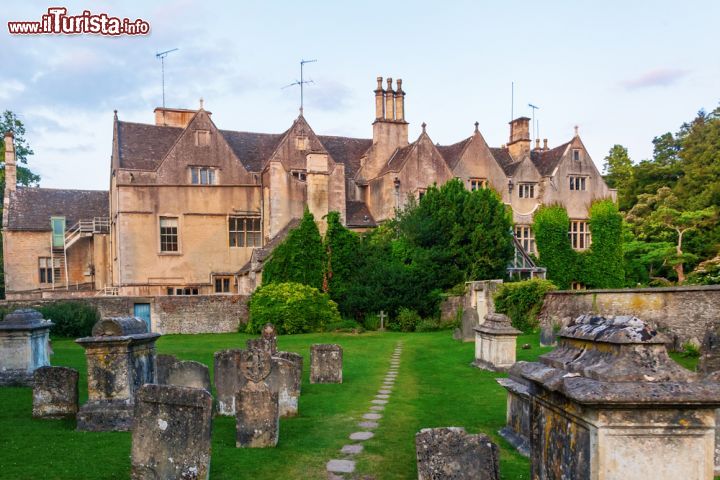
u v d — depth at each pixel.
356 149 47.94
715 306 18.38
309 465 8.95
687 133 60.75
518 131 46.16
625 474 3.66
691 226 44.03
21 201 46.81
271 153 44.62
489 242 35.31
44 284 45.38
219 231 39.78
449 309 33.97
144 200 38.41
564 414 4.21
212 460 9.11
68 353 21.97
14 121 58.19
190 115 44.88
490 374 17.38
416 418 12.05
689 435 3.68
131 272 37.91
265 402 9.97
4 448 9.26
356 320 34.88
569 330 4.60
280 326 31.73
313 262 34.66
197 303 33.72
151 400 7.62
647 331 3.88
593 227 44.03
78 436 10.02
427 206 36.91
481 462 7.42
